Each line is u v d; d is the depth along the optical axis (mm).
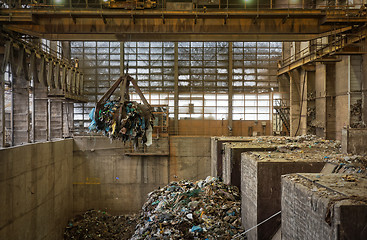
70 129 30531
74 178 28812
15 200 17328
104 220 27656
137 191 29062
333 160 11164
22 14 16250
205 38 18703
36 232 20188
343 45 17609
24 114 22016
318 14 16484
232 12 16516
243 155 13352
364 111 17844
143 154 28578
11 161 16906
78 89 28562
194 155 29250
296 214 7445
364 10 16281
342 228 5496
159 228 12984
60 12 16328
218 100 31594
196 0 16641
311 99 25844
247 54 31484
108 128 8016
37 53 21250
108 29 16953
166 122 29297
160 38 18625
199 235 11875
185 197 16578
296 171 10922
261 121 31484
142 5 16516
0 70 19359
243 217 13062
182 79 31562
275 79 31531
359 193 6270
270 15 16609
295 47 29094
